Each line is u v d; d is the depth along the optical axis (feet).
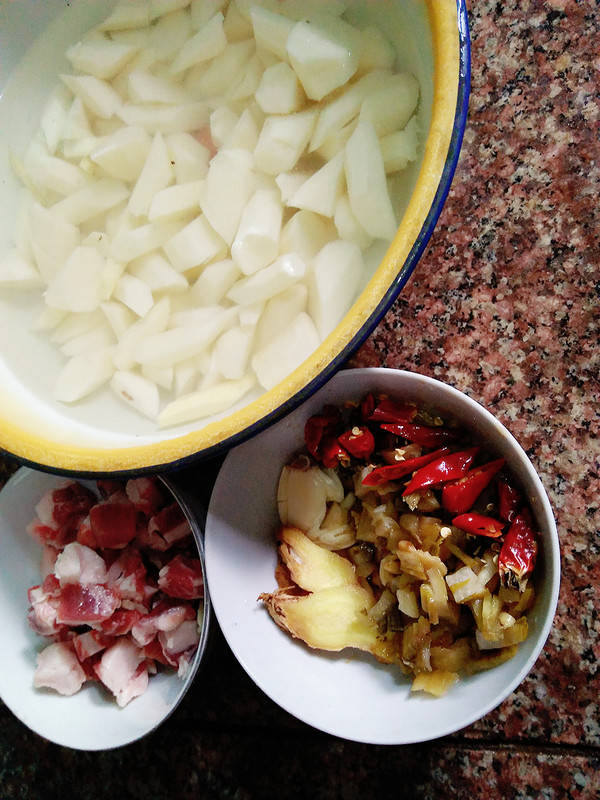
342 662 2.16
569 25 2.30
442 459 2.04
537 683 2.30
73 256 2.09
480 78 2.36
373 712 2.01
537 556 1.95
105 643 2.39
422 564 1.99
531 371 2.30
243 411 1.65
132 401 2.06
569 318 2.28
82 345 2.13
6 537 2.54
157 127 2.08
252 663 2.02
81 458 1.79
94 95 2.12
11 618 2.50
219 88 2.09
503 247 2.33
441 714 1.90
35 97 2.27
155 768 2.56
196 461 1.72
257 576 2.22
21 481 2.51
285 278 1.89
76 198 2.13
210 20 2.06
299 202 1.89
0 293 2.24
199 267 2.05
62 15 2.25
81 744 2.23
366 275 1.87
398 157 1.84
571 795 2.25
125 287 2.07
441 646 2.02
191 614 2.34
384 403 2.11
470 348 2.34
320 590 2.13
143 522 2.47
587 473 2.26
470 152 2.36
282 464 2.29
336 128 1.91
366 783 2.40
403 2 1.81
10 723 2.71
